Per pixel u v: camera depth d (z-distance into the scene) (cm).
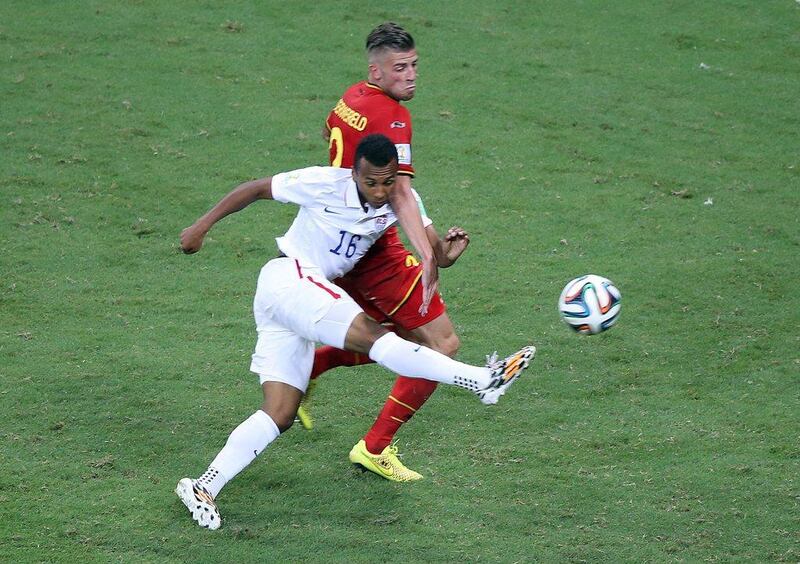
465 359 2225
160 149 3197
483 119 3528
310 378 1802
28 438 1856
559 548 1585
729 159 3350
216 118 3406
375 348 1569
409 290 1770
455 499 1728
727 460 1855
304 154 3203
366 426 1972
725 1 4678
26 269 2545
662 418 2011
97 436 1880
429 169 3191
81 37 3950
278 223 2881
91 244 2692
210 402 2023
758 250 2770
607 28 4359
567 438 1938
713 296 2525
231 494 1730
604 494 1747
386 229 1698
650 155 3350
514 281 2595
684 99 3769
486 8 4488
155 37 3994
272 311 1625
